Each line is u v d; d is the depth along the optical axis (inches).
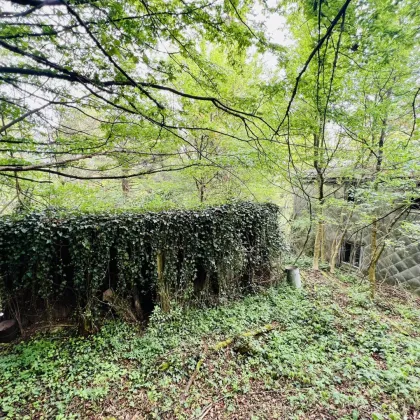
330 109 166.9
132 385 127.4
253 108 128.7
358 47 87.1
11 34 71.1
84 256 164.9
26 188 165.2
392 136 205.3
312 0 74.0
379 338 158.2
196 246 202.7
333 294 232.8
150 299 195.6
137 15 79.4
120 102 109.0
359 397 113.9
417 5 72.9
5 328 160.2
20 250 157.0
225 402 116.8
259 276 249.8
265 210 253.0
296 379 127.6
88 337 165.6
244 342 153.2
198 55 100.3
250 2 79.1
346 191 277.7
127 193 347.9
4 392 121.9
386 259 269.9
